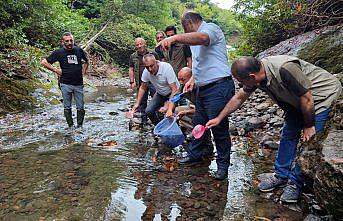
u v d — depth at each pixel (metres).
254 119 5.87
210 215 3.01
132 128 6.16
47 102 8.18
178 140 4.50
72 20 16.17
